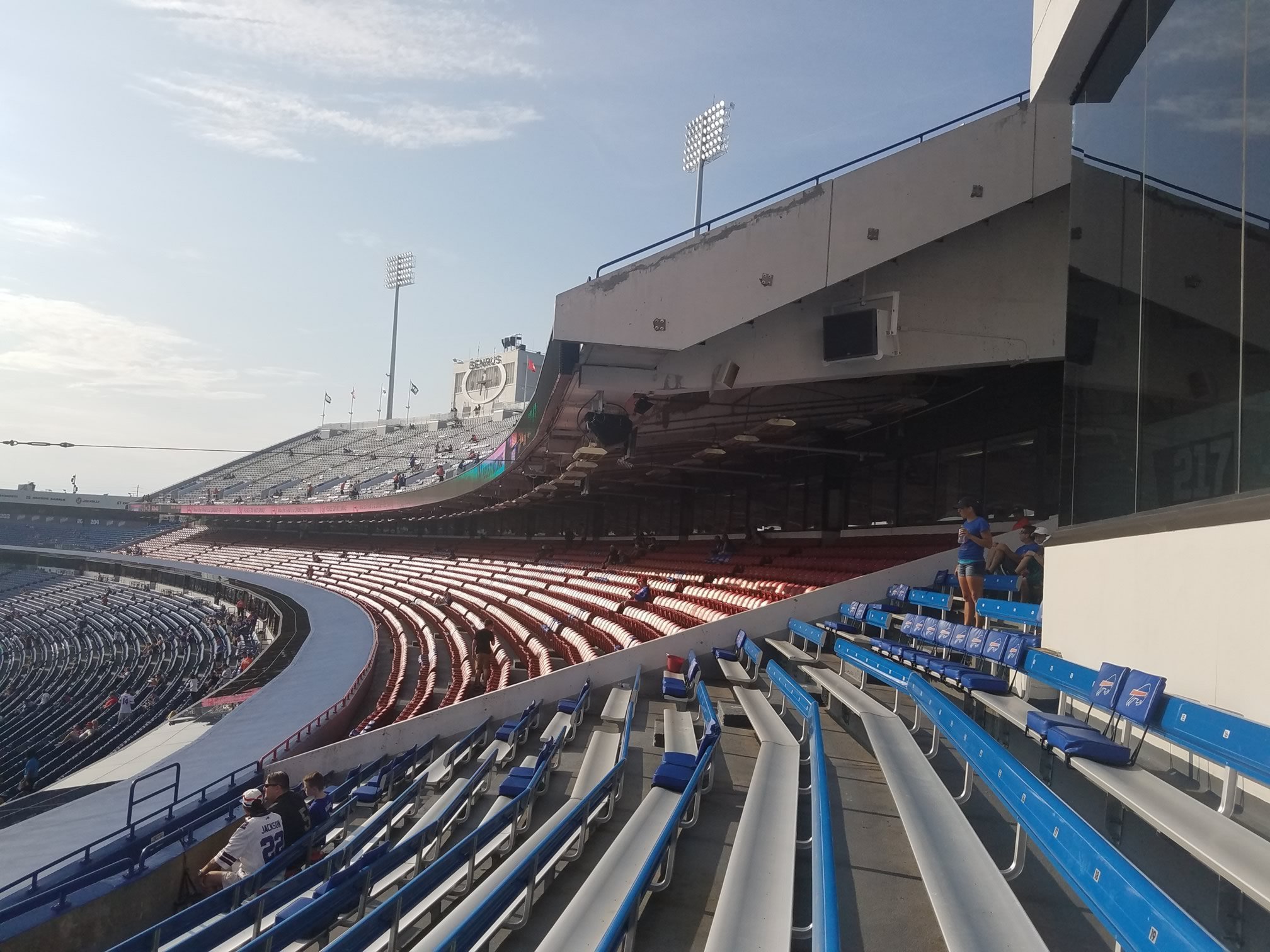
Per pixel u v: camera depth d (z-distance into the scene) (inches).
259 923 214.5
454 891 210.7
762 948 130.6
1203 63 206.2
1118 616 223.6
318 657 745.0
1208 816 127.0
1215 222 196.7
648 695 421.7
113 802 386.9
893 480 604.1
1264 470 170.4
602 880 176.4
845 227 401.4
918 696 230.1
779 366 420.8
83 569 2603.3
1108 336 253.3
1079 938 126.1
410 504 1389.0
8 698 1302.9
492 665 579.2
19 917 258.5
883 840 187.8
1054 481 441.4
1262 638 158.1
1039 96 300.8
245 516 2301.9
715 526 920.3
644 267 400.8
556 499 1238.3
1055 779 187.3
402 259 3051.2
